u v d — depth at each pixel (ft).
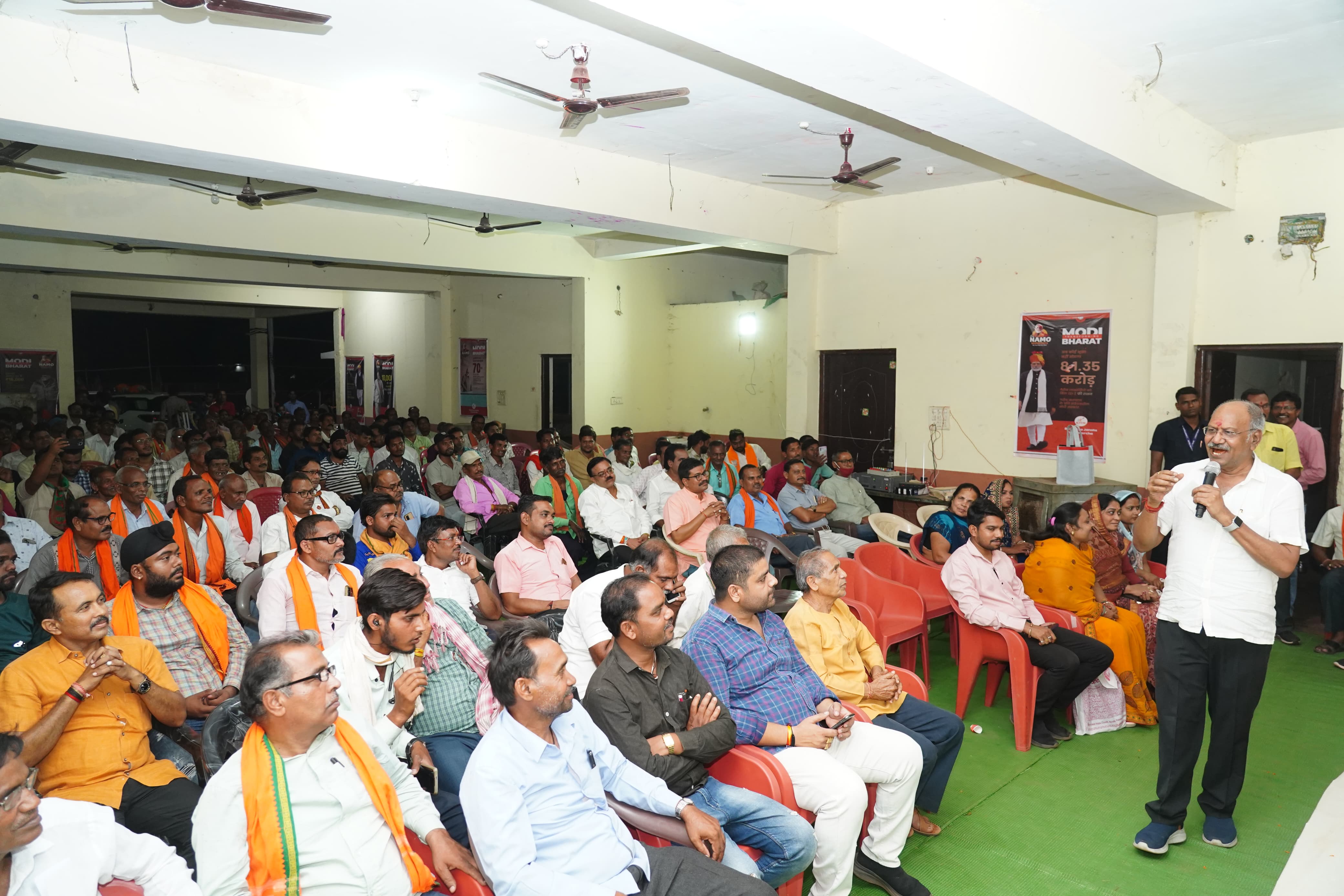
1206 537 10.53
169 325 66.18
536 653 7.38
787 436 30.58
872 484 26.58
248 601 14.14
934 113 13.88
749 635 10.43
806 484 25.71
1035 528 23.13
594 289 36.86
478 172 19.42
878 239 27.86
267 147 16.16
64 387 41.29
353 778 7.56
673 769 8.79
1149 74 16.21
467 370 43.80
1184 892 10.05
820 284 29.48
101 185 23.16
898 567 17.31
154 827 8.54
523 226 27.55
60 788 8.60
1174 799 10.76
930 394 26.91
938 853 10.86
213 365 68.59
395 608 9.08
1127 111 16.40
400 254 30.01
